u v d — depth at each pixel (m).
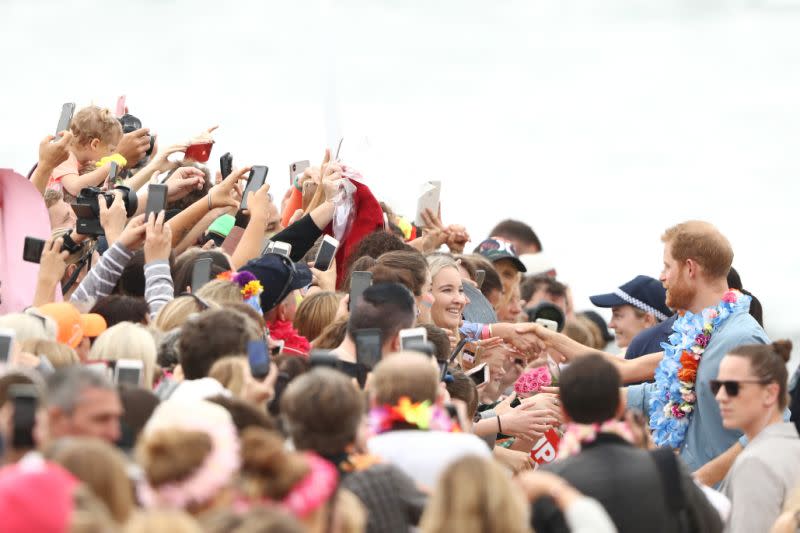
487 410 28.72
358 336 21.28
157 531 12.81
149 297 24.53
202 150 31.95
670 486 18.42
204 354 20.36
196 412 17.05
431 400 18.97
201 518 14.45
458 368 26.06
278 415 20.78
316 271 29.42
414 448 18.53
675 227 27.42
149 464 14.73
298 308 27.11
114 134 31.58
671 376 26.69
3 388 17.06
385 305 22.06
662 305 35.00
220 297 23.97
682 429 26.58
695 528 18.64
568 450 18.83
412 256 26.08
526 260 46.62
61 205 29.94
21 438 15.37
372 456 17.66
